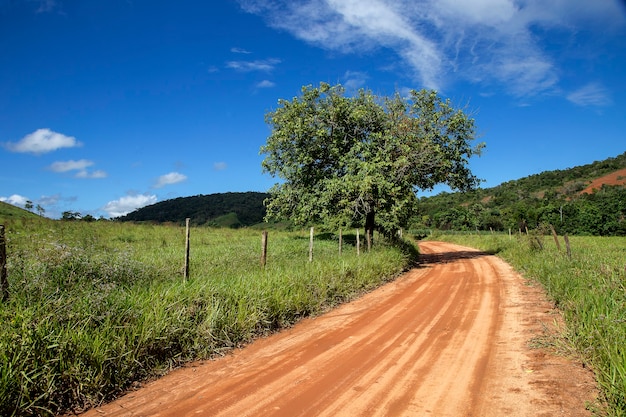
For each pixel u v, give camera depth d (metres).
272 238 26.25
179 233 24.31
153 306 5.96
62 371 4.38
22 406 3.96
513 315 8.51
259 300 7.49
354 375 5.23
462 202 101.75
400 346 6.49
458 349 6.26
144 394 4.73
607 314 5.83
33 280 5.80
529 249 21.14
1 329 4.32
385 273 14.41
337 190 18.75
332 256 14.55
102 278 7.22
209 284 7.46
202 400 4.54
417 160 19.83
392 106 20.64
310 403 4.40
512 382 4.89
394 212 18.69
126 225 25.48
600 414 3.98
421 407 4.27
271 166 23.55
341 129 21.19
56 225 20.66
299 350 6.37
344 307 9.80
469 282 13.75
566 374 5.06
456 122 20.14
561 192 83.44
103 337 4.96
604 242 30.81
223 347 6.34
